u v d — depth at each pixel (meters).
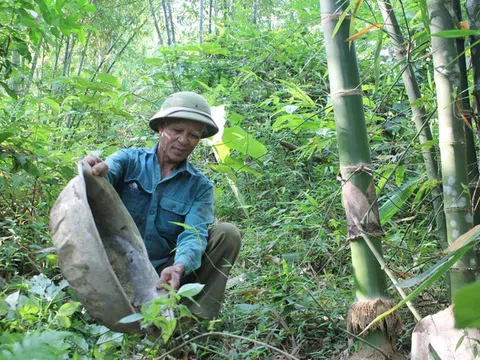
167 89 6.85
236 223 4.93
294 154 5.45
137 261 2.82
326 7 2.58
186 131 3.03
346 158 2.55
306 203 4.37
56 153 4.10
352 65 2.56
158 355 2.60
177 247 2.91
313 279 3.55
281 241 4.11
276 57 6.64
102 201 2.80
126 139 5.79
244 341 2.89
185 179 3.13
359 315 2.51
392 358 2.48
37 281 2.68
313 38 7.04
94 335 2.64
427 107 3.34
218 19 8.11
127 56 10.98
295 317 3.10
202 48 6.51
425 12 2.18
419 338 2.17
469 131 2.37
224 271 3.10
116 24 8.21
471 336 2.08
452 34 1.45
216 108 3.48
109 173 3.01
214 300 3.05
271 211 4.43
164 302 2.01
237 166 3.61
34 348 1.47
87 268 2.25
